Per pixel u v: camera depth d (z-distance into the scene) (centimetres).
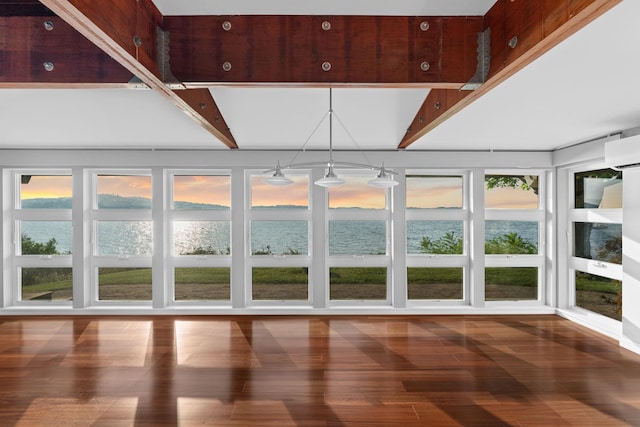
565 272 547
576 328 482
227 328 482
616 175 470
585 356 389
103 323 503
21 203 563
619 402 298
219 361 378
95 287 561
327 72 211
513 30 187
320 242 550
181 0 197
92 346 419
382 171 362
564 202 549
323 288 549
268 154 545
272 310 543
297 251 570
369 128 460
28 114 407
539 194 575
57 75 208
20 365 369
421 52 213
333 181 339
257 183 570
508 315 542
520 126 410
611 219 471
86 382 333
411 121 436
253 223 570
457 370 356
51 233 565
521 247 575
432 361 377
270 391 317
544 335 455
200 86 216
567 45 212
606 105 329
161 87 219
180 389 320
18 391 317
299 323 503
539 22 167
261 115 421
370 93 370
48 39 207
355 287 570
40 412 284
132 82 209
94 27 148
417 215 569
